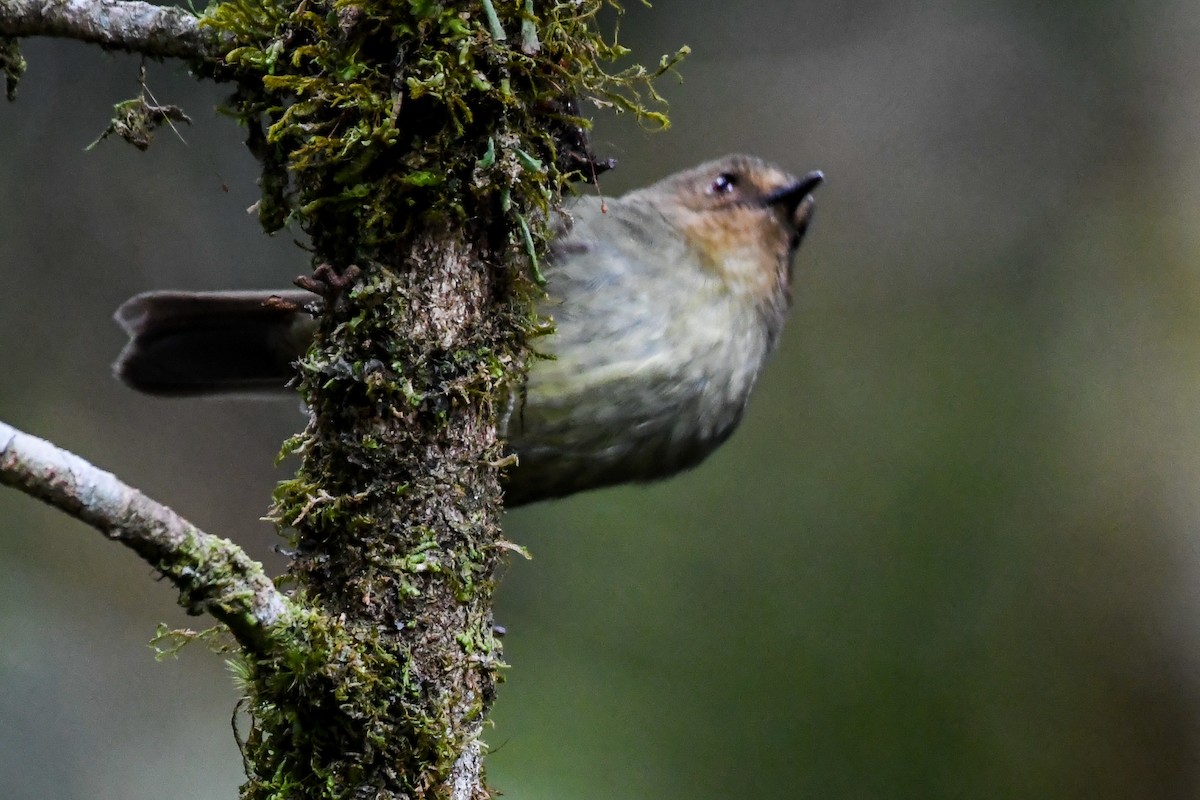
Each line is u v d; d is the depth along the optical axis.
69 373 11.95
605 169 5.80
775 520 11.96
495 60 4.79
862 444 12.54
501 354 5.07
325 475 4.83
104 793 10.61
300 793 4.61
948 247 13.51
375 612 4.70
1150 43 13.41
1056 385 12.83
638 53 13.22
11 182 11.74
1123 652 11.72
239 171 12.04
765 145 13.51
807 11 13.88
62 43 11.72
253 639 4.37
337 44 4.75
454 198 4.80
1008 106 13.73
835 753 10.84
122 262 11.97
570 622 11.35
